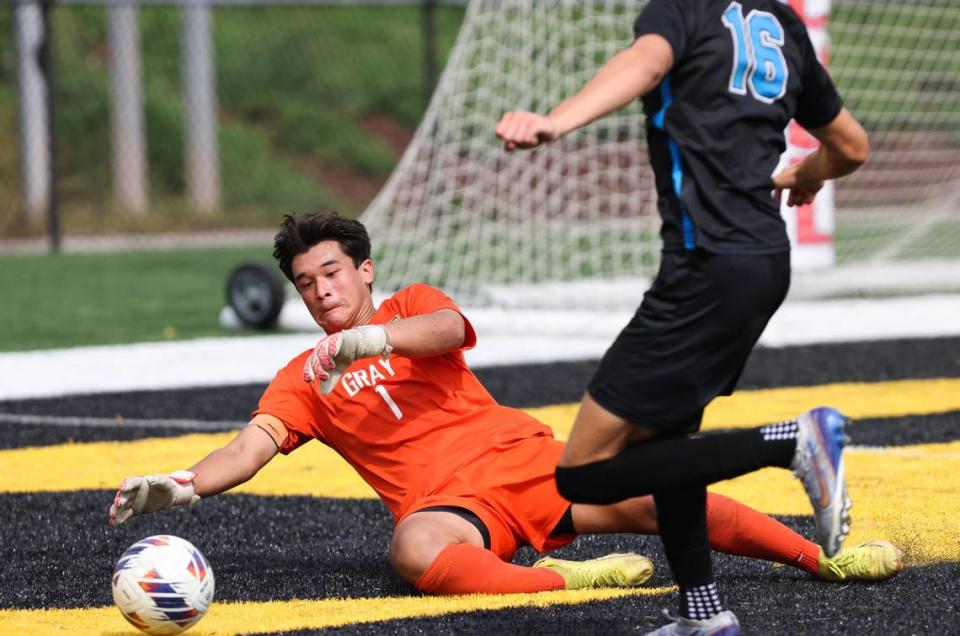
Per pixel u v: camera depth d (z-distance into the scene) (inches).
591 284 1800.0
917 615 512.7
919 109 2410.2
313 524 710.5
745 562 604.7
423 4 2544.3
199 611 493.0
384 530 696.4
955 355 1314.0
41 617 535.8
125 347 1482.5
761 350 1376.7
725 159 456.1
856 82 2267.5
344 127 3902.6
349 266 593.6
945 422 969.5
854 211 2687.0
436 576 547.2
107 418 1056.8
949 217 2677.2
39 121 3075.8
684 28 456.4
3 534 696.4
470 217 2107.5
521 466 576.4
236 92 3895.2
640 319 461.4
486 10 1876.2
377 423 592.7
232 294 1637.6
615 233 2263.8
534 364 1305.4
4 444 957.2
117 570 492.4
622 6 2057.1
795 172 534.6
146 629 490.0
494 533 567.8
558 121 420.8
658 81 449.1
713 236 449.7
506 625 504.7
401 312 599.2
